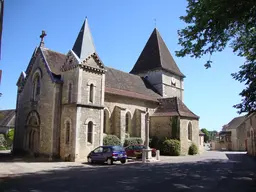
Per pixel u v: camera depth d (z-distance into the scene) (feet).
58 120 78.28
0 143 130.62
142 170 53.52
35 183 37.60
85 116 75.46
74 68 77.61
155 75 132.36
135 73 141.59
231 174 49.08
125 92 101.35
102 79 82.64
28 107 91.45
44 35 92.68
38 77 89.86
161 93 128.06
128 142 90.74
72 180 40.24
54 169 55.16
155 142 102.83
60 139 77.36
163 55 137.49
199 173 49.83
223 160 81.87
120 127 91.20
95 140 77.41
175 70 140.77
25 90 96.02
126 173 48.62
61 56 95.61
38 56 90.79
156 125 107.04
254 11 34.60
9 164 63.36
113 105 93.97
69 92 77.97
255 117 95.86
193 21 41.65
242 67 53.47
